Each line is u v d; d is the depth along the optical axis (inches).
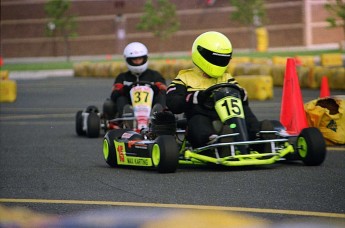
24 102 2699.3
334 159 1141.7
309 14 6943.9
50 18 7805.1
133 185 952.9
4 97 2746.1
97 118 1594.5
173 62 3863.2
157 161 1043.9
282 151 1019.3
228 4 7357.3
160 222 729.6
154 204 823.1
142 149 1077.1
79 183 991.0
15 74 4877.0
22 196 904.3
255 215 749.3
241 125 1015.6
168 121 1085.1
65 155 1320.1
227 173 1014.4
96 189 936.9
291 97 1325.0
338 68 2608.3
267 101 2395.4
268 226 699.4
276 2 7086.6
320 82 2659.9
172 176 1007.0
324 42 7071.9
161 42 7691.9
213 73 1074.1
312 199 823.1
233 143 992.9
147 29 7224.4
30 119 2082.9
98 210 799.7
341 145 1326.3
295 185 910.4
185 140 1075.9
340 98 1338.6
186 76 1092.5
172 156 1018.7
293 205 792.9
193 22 7564.0
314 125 1332.4
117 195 888.3
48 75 4790.8
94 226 722.2
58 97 2891.2
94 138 1596.9
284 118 1339.8
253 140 1037.8
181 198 853.2
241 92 1061.8
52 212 799.1
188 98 1063.0
